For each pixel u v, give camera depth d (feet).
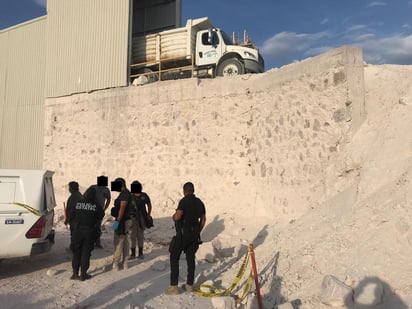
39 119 55.26
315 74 29.32
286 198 31.14
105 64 49.39
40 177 22.36
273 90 34.19
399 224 17.42
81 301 18.37
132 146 45.11
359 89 27.37
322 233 21.30
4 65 60.13
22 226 21.38
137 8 61.57
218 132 39.22
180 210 19.43
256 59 47.65
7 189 21.56
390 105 26.63
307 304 16.47
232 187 37.45
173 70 48.80
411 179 19.51
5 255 21.07
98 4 51.06
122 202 23.86
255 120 36.27
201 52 48.75
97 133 48.16
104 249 29.94
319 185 28.04
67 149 50.62
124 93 46.34
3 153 58.13
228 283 20.79
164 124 42.93
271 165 33.42
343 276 17.01
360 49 27.86
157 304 17.93
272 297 17.88
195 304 18.03
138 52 52.42
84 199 22.13
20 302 18.12
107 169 46.73
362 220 19.51
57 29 54.24
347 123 26.86
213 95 39.91
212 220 35.60
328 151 27.66
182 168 41.22
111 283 21.15
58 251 29.19
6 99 59.11
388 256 16.72
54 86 53.16
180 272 23.18
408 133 23.39
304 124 29.96
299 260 19.69
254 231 31.30
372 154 24.41
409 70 28.68
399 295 14.94
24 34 58.29
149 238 34.94
